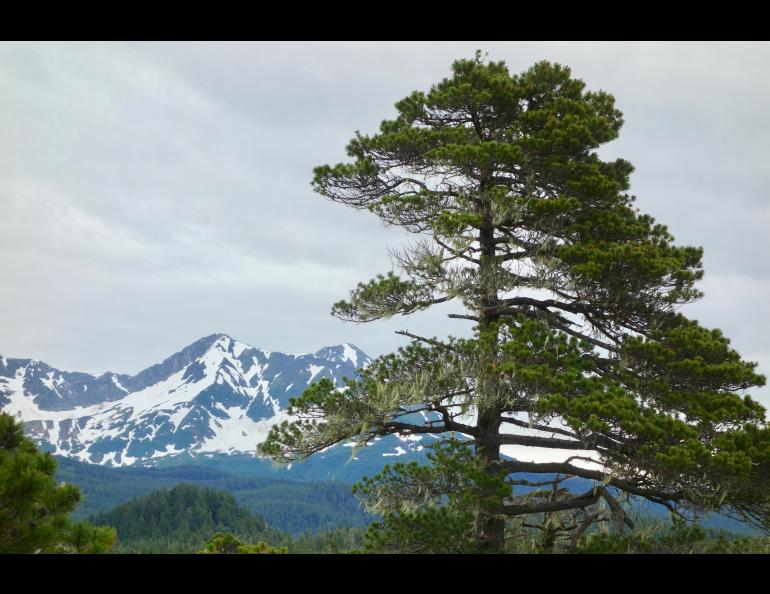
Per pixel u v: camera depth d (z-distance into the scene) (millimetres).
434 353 19312
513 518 19219
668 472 15648
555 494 19250
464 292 19281
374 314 20375
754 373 18281
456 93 20656
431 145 20391
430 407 18969
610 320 20016
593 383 16594
